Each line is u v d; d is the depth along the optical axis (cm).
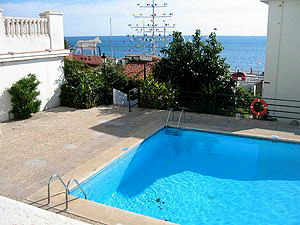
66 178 736
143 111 1382
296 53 1300
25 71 1302
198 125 1164
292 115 1364
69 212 584
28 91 1261
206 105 1369
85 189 734
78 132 1096
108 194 759
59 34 1470
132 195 762
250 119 1241
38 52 1333
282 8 1288
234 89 1493
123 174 882
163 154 1030
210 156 1012
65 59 1573
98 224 546
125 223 548
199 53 1513
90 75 1514
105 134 1072
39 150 927
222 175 881
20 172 777
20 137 1043
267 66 1367
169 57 1564
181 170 914
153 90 1417
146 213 688
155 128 1133
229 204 730
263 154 1025
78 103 1438
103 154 882
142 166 942
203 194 775
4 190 682
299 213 694
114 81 1593
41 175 760
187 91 1454
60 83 1491
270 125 1157
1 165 820
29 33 1318
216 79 1499
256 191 792
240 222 660
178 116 1294
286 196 766
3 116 1230
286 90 1350
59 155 888
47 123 1206
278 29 1314
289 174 888
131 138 1021
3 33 1199
